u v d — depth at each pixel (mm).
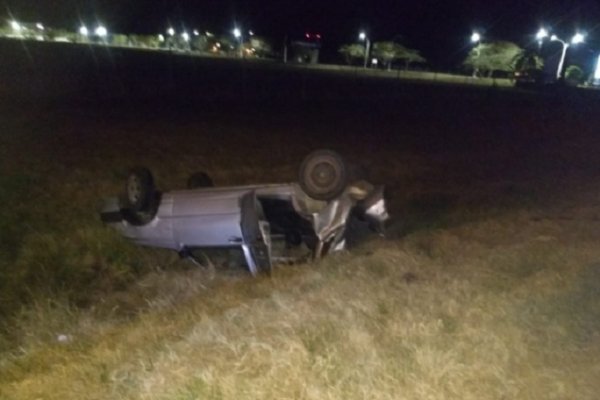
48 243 8234
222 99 30422
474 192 12984
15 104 21547
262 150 16391
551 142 23562
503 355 5160
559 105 43625
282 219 8445
